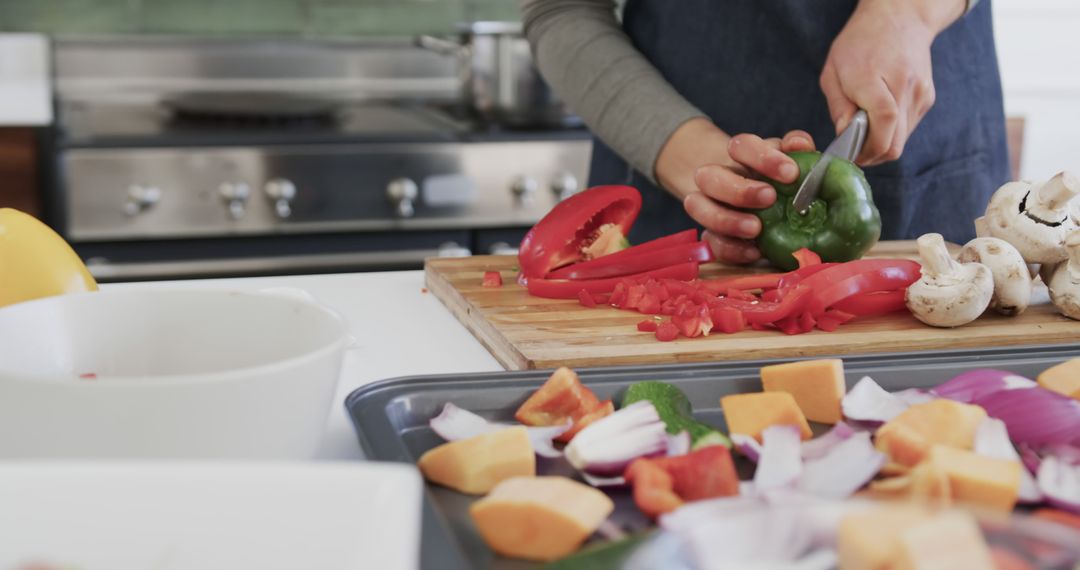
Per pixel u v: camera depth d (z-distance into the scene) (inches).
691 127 52.9
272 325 24.4
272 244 93.7
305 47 114.6
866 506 16.2
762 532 16.3
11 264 29.2
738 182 45.8
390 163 94.0
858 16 51.2
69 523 14.4
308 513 14.5
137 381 19.1
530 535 21.5
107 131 93.2
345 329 22.4
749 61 59.7
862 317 41.1
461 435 28.0
